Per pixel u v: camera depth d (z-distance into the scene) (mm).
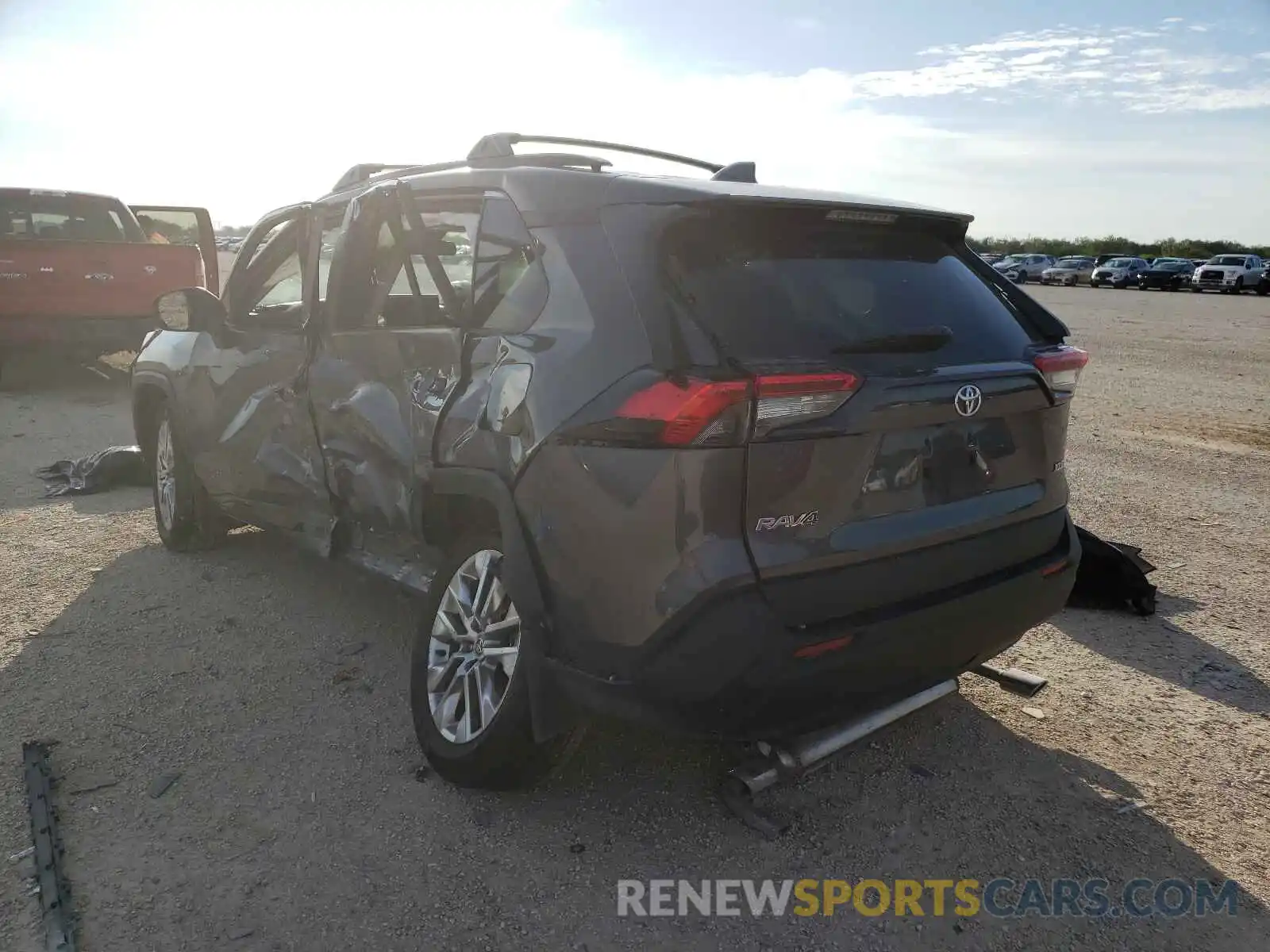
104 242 10469
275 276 4707
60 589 5043
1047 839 3123
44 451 8188
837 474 2650
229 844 3004
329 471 4059
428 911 2742
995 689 4109
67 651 4320
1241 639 4613
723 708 2600
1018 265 53812
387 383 3645
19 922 2646
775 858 3002
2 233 11078
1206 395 12367
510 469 2957
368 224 3879
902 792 3357
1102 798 3348
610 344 2758
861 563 2713
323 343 4059
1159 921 2766
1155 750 3656
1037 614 3217
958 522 2922
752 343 2633
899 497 2803
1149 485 7559
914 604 2820
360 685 4031
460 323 3369
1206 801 3340
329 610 4809
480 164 3586
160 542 5828
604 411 2676
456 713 3311
